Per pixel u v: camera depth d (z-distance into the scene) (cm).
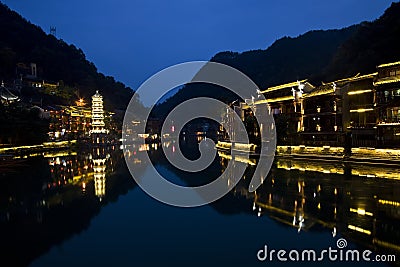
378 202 2316
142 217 2189
